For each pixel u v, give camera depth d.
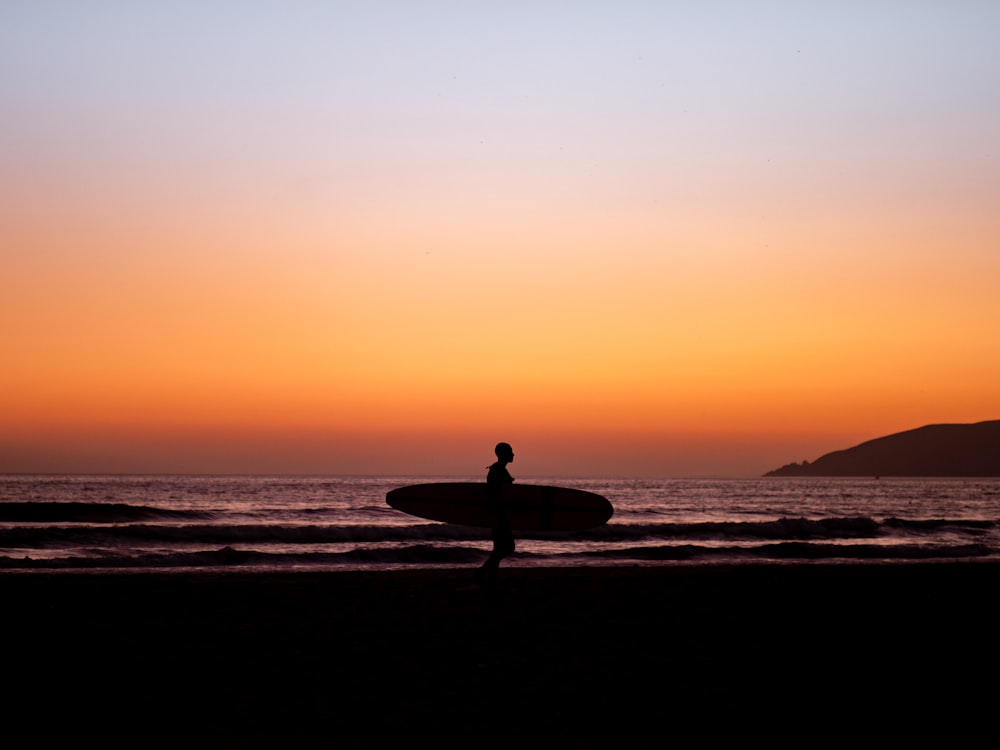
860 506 72.06
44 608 10.29
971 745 5.34
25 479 129.50
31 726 5.40
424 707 5.98
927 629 10.07
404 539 25.80
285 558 19.48
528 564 20.02
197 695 6.24
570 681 6.87
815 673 7.40
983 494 115.31
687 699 6.36
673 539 29.02
